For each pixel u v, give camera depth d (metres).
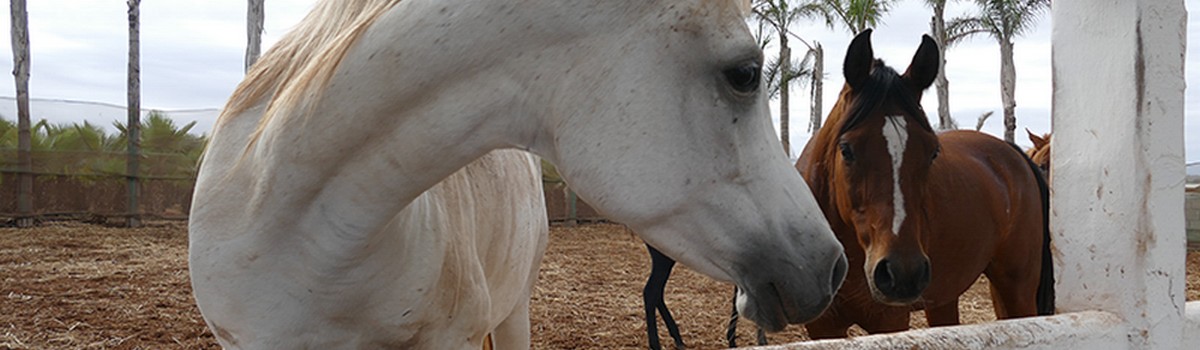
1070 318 1.59
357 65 1.24
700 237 1.21
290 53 1.49
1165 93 1.64
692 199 1.19
